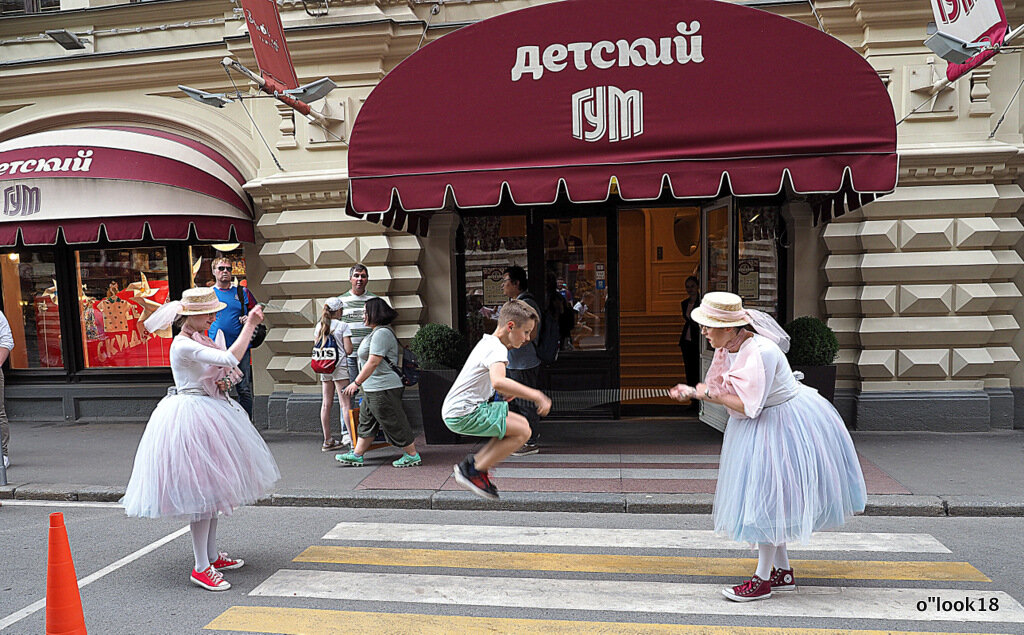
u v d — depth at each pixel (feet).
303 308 28.89
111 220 26.50
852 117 19.74
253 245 30.07
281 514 20.01
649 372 36.91
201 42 30.30
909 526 17.87
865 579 14.67
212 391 15.40
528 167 20.93
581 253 29.94
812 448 13.03
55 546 11.91
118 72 30.53
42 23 31.60
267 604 14.17
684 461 23.44
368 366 22.35
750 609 13.42
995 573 14.89
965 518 18.39
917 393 26.35
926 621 12.83
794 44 19.77
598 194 20.66
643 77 20.34
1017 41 25.55
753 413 12.83
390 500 20.36
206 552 15.08
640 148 20.51
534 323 14.89
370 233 28.58
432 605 13.96
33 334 34.19
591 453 24.68
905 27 25.61
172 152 27.32
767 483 12.93
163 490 14.19
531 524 18.79
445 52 21.07
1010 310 26.37
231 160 30.27
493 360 14.56
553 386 30.32
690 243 46.73
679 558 16.14
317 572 15.72
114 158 26.61
